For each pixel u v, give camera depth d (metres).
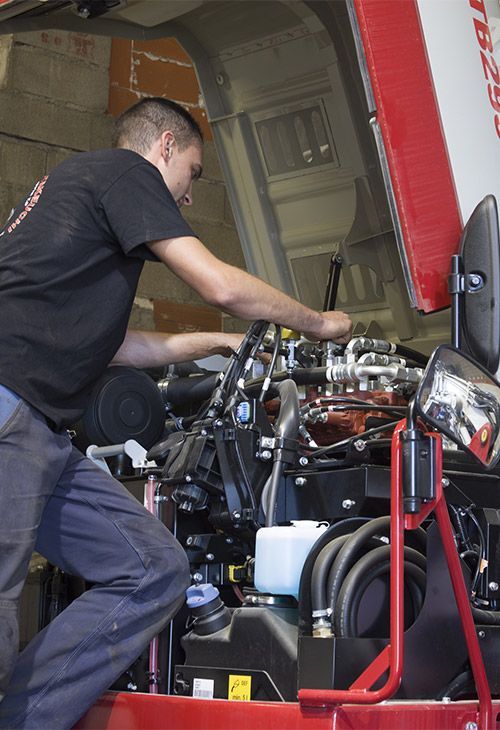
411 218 1.89
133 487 2.10
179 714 1.68
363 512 1.85
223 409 1.93
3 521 1.72
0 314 1.83
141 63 4.50
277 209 2.89
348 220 2.73
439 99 2.00
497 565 1.87
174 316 4.48
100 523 1.86
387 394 2.08
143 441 2.21
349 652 1.58
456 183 1.97
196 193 4.64
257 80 2.80
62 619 1.81
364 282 2.72
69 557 1.88
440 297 1.90
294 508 1.89
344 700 1.45
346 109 2.66
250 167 2.91
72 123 4.30
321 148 2.75
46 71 4.25
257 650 1.73
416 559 1.74
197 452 1.89
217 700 1.64
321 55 2.64
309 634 1.65
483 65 2.14
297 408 1.92
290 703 1.55
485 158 2.05
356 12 1.91
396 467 1.53
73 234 1.86
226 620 1.84
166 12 2.51
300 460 1.90
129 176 1.89
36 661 1.78
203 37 2.77
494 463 1.62
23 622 2.43
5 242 1.92
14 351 1.80
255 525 1.86
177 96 4.60
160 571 1.81
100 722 1.82
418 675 1.70
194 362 2.52
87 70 4.35
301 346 2.18
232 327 4.65
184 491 1.91
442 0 2.08
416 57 1.98
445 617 1.75
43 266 1.84
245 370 1.97
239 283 1.91
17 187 4.16
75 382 1.86
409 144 1.92
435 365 1.54
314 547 1.69
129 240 1.85
